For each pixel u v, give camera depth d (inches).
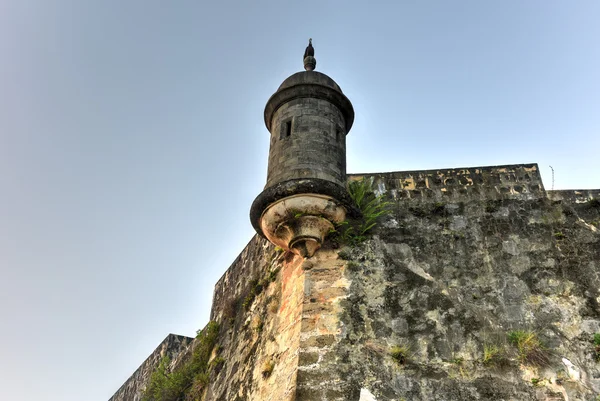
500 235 432.5
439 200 457.1
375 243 436.8
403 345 387.2
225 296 662.5
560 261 415.5
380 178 474.9
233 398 491.8
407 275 419.5
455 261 423.5
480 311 398.3
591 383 364.2
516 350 380.2
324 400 363.9
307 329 398.6
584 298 397.7
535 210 441.7
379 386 368.5
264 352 461.4
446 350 383.2
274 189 416.8
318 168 429.4
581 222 433.1
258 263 578.6
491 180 461.4
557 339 382.3
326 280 421.1
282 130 458.6
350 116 485.7
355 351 384.5
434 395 365.4
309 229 418.6
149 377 857.5
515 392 363.9
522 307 397.4
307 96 470.6
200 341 667.4
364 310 404.2
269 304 495.2
